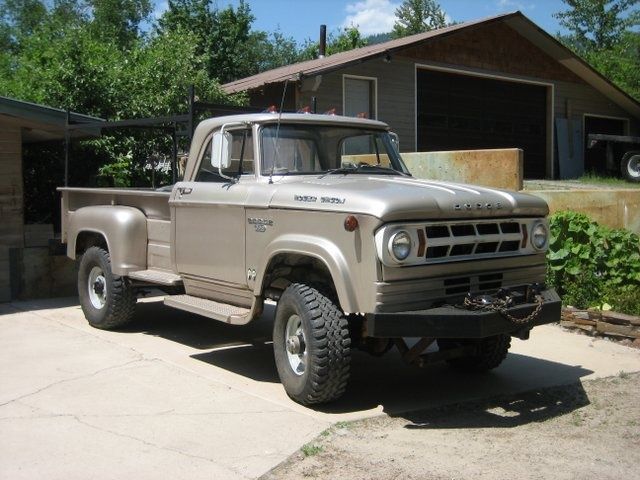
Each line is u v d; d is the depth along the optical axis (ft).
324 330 17.58
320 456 15.43
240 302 21.56
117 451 15.51
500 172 32.83
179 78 47.03
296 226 18.66
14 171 32.99
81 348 24.18
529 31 70.38
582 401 19.62
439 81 66.74
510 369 22.66
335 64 54.95
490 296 17.85
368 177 21.03
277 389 20.06
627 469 15.08
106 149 42.47
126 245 25.80
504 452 15.94
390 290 16.74
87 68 44.14
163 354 23.54
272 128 21.16
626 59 108.68
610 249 29.30
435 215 17.17
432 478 14.46
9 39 127.65
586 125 81.10
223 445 15.88
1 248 32.73
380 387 20.74
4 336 25.88
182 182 23.54
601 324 26.53
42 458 15.12
